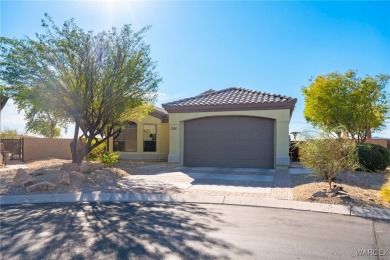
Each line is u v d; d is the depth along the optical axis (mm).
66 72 12727
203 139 17969
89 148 14422
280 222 6902
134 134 21656
